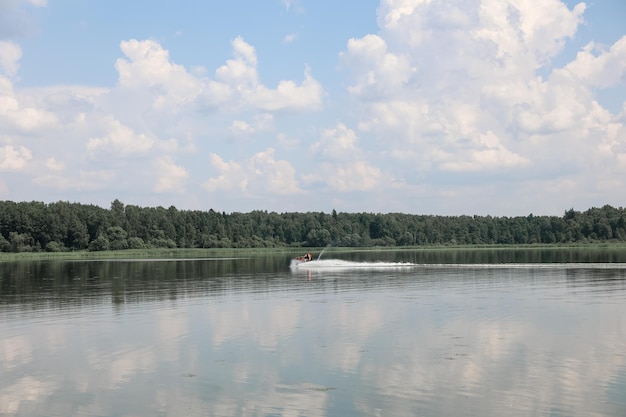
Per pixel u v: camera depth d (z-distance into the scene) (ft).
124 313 140.87
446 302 155.22
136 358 94.84
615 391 75.10
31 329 120.67
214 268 332.19
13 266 378.73
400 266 329.52
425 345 100.83
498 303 152.25
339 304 152.76
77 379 84.07
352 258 490.49
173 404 73.10
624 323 120.67
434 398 73.31
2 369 89.71
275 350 98.48
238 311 141.90
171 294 181.78
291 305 151.74
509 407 69.87
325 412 69.36
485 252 615.16
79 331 117.70
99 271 309.42
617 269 282.97
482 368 85.92
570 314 132.87
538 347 98.84
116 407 72.54
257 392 76.79
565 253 548.31
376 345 101.19
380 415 67.97
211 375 84.58
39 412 71.41
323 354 95.25
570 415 67.15
